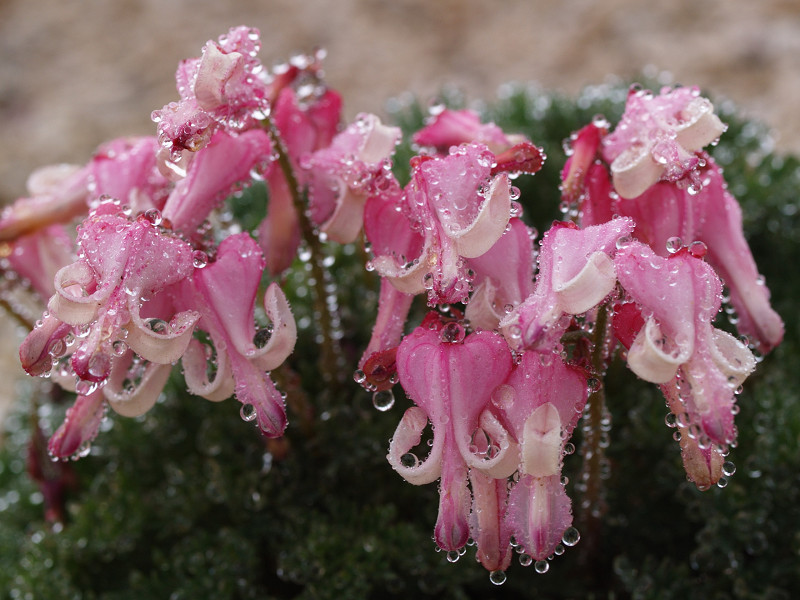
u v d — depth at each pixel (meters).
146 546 0.31
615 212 0.26
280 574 0.30
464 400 0.25
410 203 0.25
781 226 0.33
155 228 0.25
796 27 0.57
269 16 0.62
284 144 0.28
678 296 0.24
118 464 0.32
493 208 0.25
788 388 0.31
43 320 0.25
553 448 0.24
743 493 0.29
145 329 0.24
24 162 0.55
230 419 0.31
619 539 0.30
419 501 0.31
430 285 0.25
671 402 0.25
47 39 0.62
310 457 0.30
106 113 0.58
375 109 0.56
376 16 0.62
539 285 0.24
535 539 0.24
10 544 0.33
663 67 0.56
